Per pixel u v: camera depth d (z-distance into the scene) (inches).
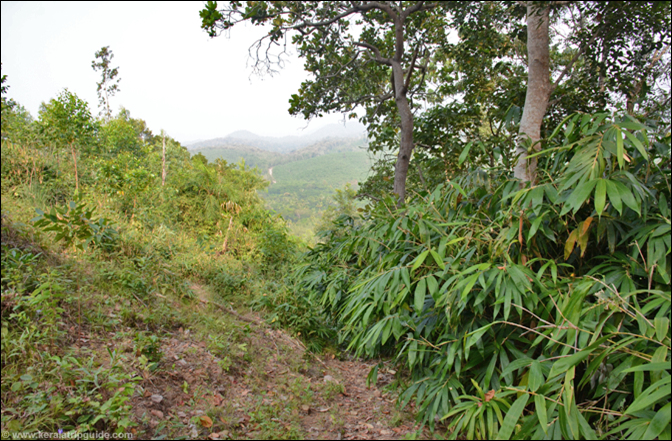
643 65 216.1
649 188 98.4
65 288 116.0
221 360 120.1
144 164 309.6
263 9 271.1
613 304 80.0
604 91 241.0
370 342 115.8
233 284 198.7
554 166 117.4
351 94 357.7
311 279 173.8
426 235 116.9
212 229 284.8
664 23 192.2
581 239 96.7
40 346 90.9
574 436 72.8
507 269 96.7
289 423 98.3
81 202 192.7
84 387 82.3
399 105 304.5
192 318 143.2
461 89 337.7
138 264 158.4
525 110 181.6
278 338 158.7
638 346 77.6
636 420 69.9
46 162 223.6
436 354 112.2
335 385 127.9
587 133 103.6
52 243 138.7
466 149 142.4
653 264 85.1
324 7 300.5
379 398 124.3
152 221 220.2
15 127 229.3
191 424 88.1
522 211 104.0
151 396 92.2
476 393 101.8
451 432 99.0
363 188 378.6
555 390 84.0
